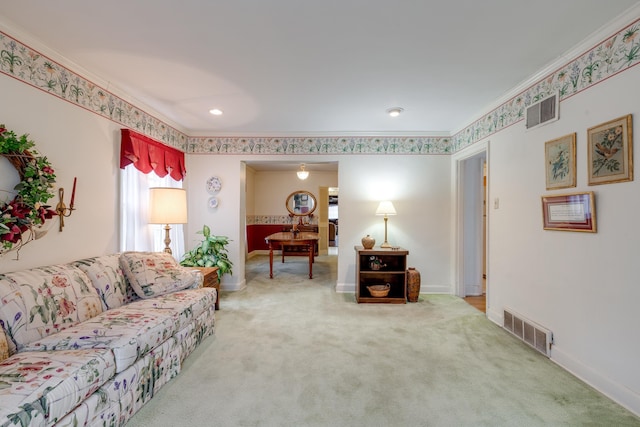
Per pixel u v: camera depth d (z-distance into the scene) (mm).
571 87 2143
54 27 1885
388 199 4273
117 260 2527
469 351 2459
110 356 1536
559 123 2252
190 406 1757
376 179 4281
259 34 1961
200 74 2521
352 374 2109
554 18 1782
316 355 2389
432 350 2480
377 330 2904
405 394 1879
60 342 1603
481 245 4270
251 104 3193
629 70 1728
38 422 1137
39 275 1860
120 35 1973
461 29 1898
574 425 1604
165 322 1977
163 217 3039
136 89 2824
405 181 4270
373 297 3846
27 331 1606
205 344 2570
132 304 2250
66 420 1282
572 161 2117
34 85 2035
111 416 1520
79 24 1854
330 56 2234
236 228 4352
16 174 1889
